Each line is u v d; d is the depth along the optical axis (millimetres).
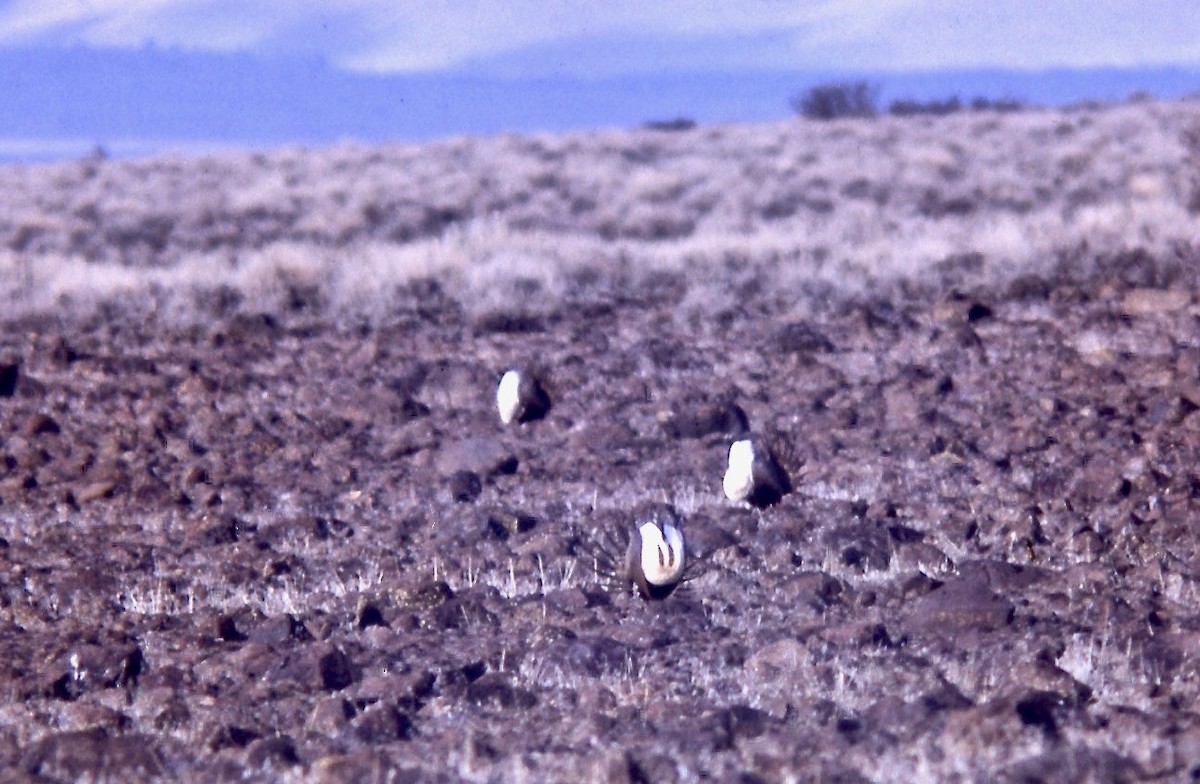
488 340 87438
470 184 192125
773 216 171375
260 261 109625
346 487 53969
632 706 28062
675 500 49094
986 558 40500
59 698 30953
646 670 31078
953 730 25125
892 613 35500
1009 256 100750
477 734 27000
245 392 72750
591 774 23578
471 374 72625
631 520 42812
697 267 107062
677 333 88125
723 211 171625
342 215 171250
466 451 56344
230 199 188625
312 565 42844
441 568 41250
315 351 84562
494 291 97625
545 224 165000
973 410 63125
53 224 173500
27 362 81688
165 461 58688
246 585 40469
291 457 59531
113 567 42531
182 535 47156
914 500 48219
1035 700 25625
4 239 167375
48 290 106438
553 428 63156
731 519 44781
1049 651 30328
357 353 83625
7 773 25016
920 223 140125
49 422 64562
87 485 54094
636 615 35500
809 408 64312
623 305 98500
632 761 23641
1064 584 37062
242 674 31938
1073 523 43750
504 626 35469
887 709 26859
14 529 47844
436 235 162750
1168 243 98625
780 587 37531
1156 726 25281
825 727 26156
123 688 30984
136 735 27266
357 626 35781
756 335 85500
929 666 30188
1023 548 41438
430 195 185250
